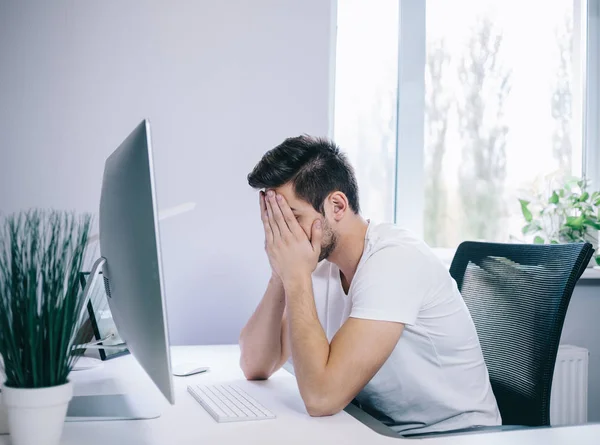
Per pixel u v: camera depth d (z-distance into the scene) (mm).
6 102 1853
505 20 2449
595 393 2377
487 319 1389
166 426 953
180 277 1967
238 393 1163
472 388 1239
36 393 764
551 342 1198
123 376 1278
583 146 2535
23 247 778
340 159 1243
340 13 2262
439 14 2367
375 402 1278
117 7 1928
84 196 1900
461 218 2377
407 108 2289
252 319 1348
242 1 2025
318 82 2094
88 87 1907
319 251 1206
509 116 2443
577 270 1216
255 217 2027
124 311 974
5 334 769
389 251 1166
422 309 1178
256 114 2033
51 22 1882
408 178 2289
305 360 1066
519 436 914
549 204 2361
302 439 899
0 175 1846
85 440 873
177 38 1972
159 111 1957
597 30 2523
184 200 1972
